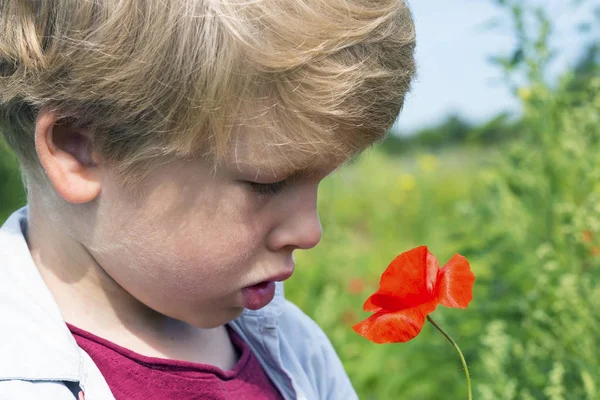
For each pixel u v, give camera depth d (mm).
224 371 640
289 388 691
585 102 1142
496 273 1163
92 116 561
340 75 553
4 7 571
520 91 1135
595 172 1077
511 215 1171
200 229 578
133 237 582
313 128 555
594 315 901
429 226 2582
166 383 613
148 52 543
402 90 589
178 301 601
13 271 596
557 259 1039
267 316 690
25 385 561
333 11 556
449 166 3621
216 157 558
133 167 567
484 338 1033
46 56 558
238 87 542
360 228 3039
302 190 590
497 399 902
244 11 542
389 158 3998
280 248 600
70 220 593
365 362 1395
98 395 589
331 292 1525
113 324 619
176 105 547
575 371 904
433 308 558
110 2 544
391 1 579
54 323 584
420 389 1312
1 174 2291
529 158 1178
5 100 579
